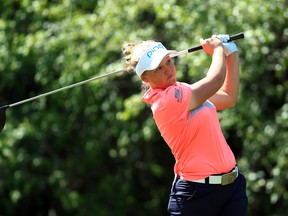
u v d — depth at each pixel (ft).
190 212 47.83
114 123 117.91
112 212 133.49
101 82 111.14
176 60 106.63
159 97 47.29
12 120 121.08
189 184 47.65
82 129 126.52
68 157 130.11
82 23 109.70
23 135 118.93
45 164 125.90
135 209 136.05
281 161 105.40
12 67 117.50
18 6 126.82
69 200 127.75
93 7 117.39
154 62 47.09
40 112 122.01
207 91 46.80
